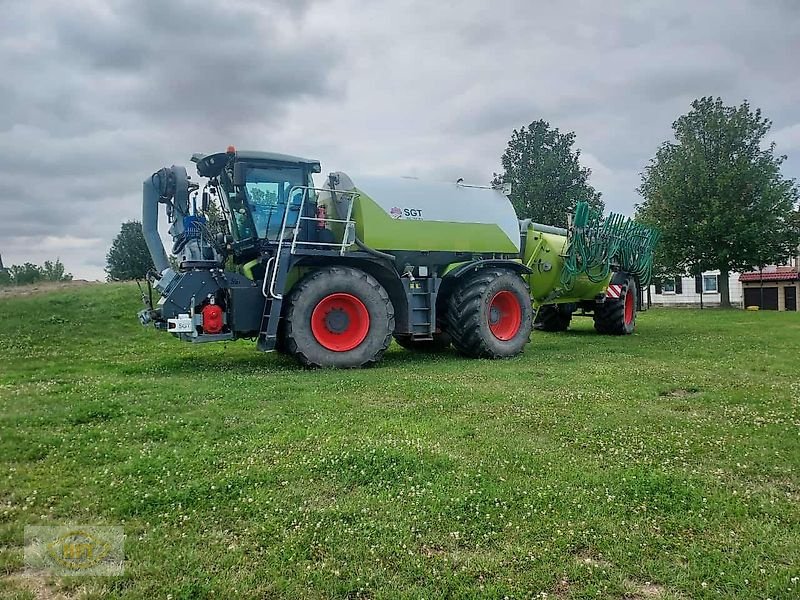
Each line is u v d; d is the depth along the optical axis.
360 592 2.71
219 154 9.26
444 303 10.91
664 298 41.56
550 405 6.12
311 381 7.46
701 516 3.45
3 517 3.47
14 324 13.88
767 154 29.59
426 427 5.23
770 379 7.72
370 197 9.80
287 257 8.85
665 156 32.31
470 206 10.80
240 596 2.66
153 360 9.99
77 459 4.43
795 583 2.75
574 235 13.09
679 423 5.43
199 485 3.85
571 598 2.66
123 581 2.80
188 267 9.00
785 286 38.34
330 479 3.97
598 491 3.79
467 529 3.28
